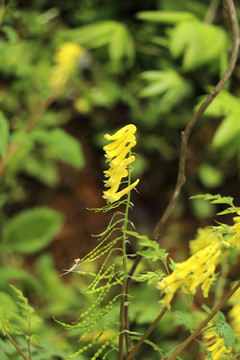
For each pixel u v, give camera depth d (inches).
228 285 90.4
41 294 118.6
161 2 153.3
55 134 121.5
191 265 39.9
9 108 159.0
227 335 46.9
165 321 88.5
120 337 48.4
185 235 163.9
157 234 63.4
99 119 184.7
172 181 179.0
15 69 134.5
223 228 44.4
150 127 177.2
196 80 151.9
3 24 103.7
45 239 127.3
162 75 145.3
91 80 166.4
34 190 174.4
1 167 118.6
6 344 58.2
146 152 179.0
